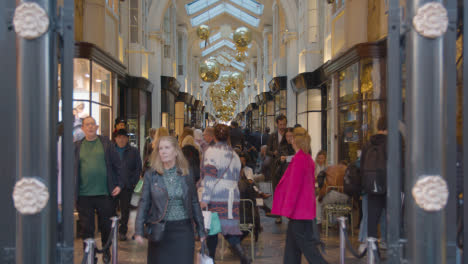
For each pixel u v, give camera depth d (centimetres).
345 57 821
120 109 1304
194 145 518
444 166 216
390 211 226
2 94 222
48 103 215
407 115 222
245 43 1487
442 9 212
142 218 280
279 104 1783
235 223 364
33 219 211
